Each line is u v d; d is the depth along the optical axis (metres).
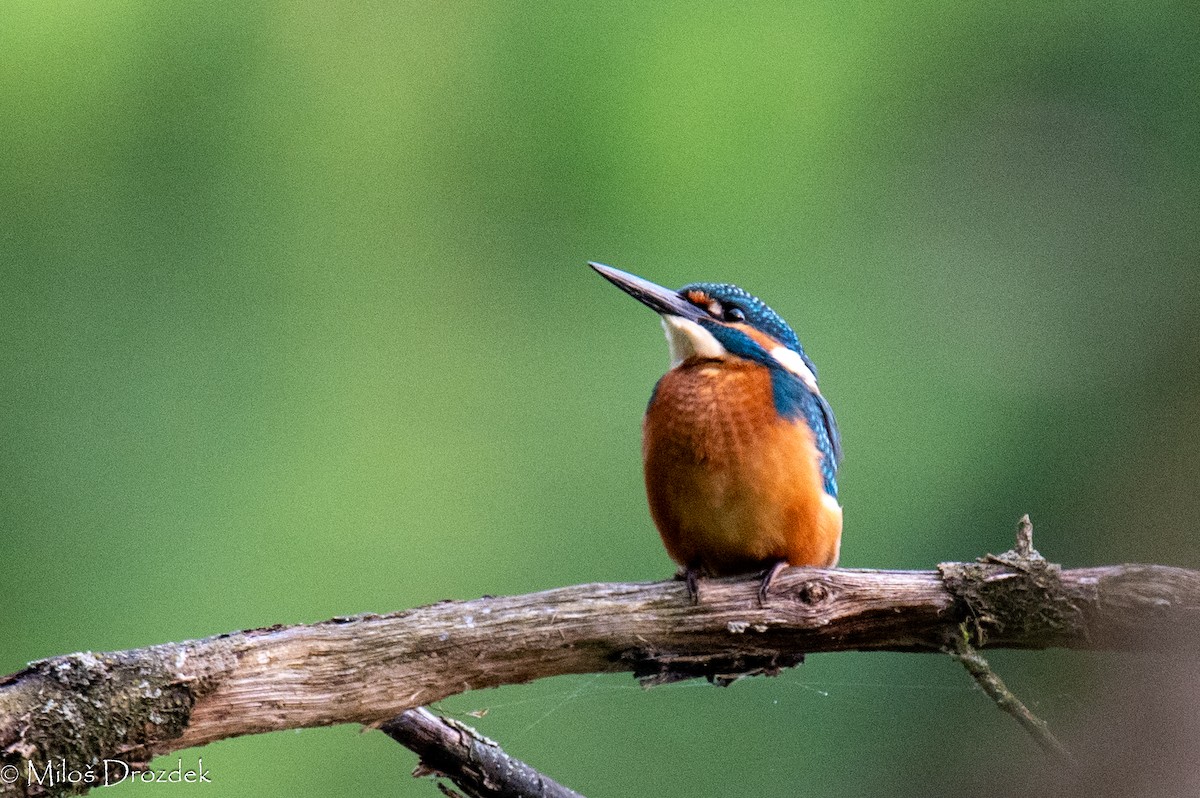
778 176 14.02
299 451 13.29
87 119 13.79
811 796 11.20
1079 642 6.78
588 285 13.93
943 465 12.62
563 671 6.89
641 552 12.94
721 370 8.04
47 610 12.12
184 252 13.77
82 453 12.85
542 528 13.13
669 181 13.98
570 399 13.59
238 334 13.63
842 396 13.18
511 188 14.27
